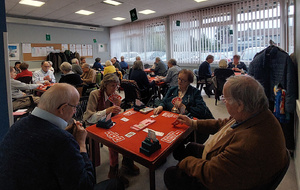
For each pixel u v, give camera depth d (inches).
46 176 30.7
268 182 33.4
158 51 325.4
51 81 184.2
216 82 169.5
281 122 79.0
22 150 29.8
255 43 228.5
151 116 70.3
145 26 335.3
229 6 240.8
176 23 276.1
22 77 155.6
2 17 52.7
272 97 88.4
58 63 310.7
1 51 53.1
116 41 388.5
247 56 236.4
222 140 39.8
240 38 239.0
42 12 260.7
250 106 35.0
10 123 55.4
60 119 35.3
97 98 74.8
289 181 69.9
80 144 42.9
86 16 291.6
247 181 32.9
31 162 29.7
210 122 59.6
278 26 210.2
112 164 70.4
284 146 34.6
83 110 146.8
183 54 295.0
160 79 169.0
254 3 222.7
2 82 53.6
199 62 279.0
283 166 34.3
